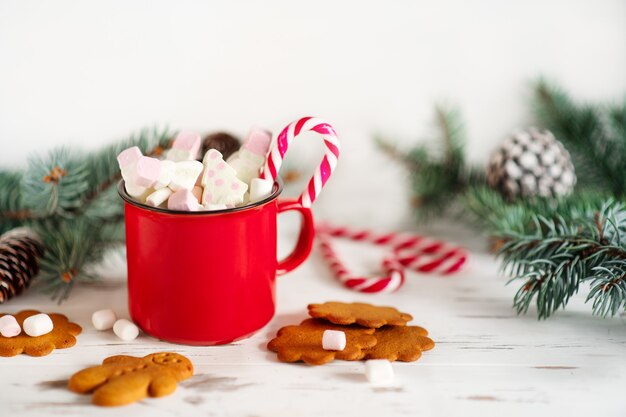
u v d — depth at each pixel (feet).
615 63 2.23
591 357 1.63
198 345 1.65
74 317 1.77
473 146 2.29
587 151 2.20
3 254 1.79
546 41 2.21
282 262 1.80
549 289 1.71
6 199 1.98
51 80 2.13
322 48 2.17
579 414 1.47
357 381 1.55
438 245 2.10
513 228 1.90
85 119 2.17
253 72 2.18
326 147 1.69
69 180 1.92
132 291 1.67
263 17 2.14
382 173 2.30
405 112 2.24
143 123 2.19
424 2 2.16
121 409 1.46
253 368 1.59
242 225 1.59
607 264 1.68
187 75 2.16
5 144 2.17
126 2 2.09
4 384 1.53
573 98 2.25
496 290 1.91
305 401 1.50
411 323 1.76
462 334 1.71
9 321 1.65
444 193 2.24
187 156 1.64
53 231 1.98
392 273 1.91
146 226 1.58
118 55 2.13
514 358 1.63
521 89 2.24
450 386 1.54
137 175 1.56
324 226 2.22
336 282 1.95
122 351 1.64
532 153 2.04
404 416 1.46
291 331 1.69
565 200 1.95
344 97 2.22
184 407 1.47
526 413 1.47
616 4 2.18
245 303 1.64
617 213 1.76
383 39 2.18
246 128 2.22
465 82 2.23
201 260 1.58
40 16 2.08
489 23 2.19
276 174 1.65
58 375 1.55
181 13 2.11
